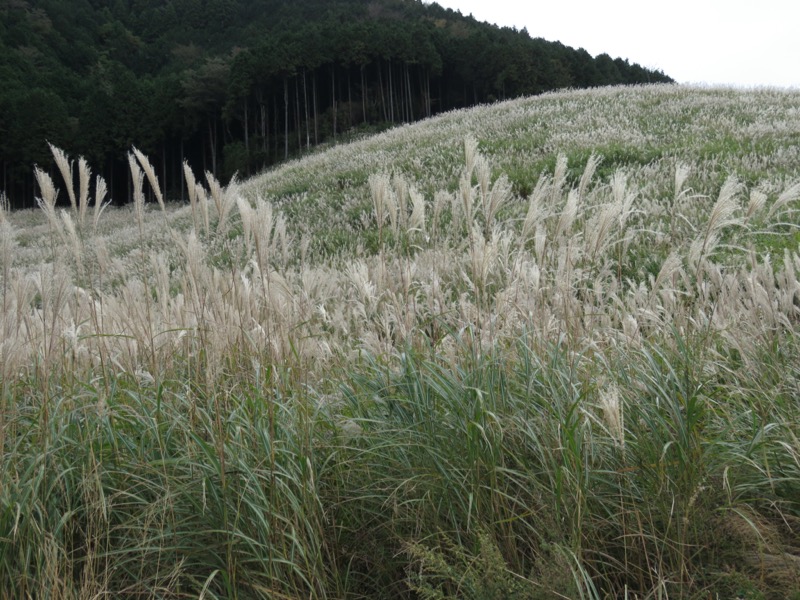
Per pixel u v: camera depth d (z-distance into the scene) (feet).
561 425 9.24
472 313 13.67
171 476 9.99
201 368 13.33
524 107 91.50
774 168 37.76
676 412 9.47
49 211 12.47
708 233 11.91
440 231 23.94
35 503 9.18
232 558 9.39
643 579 8.91
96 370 14.05
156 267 14.61
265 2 376.27
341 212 51.72
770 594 8.22
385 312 15.28
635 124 62.85
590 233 12.53
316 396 12.28
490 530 9.20
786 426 10.19
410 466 10.52
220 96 187.21
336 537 10.09
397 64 192.65
